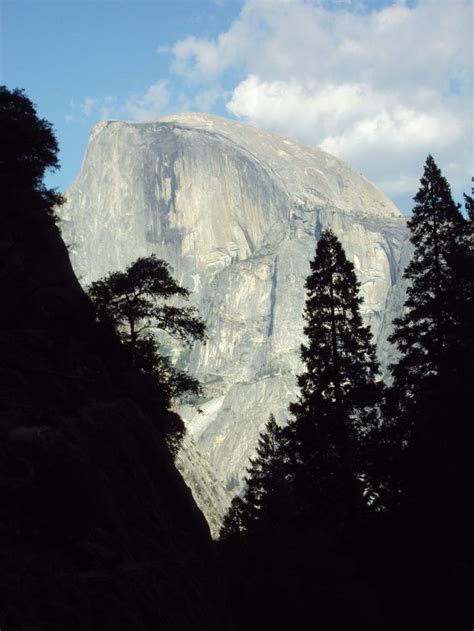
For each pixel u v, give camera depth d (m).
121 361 43.00
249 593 28.80
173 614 17.28
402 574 38.62
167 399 43.22
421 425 41.12
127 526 19.59
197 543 23.44
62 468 17.94
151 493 22.23
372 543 42.44
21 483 17.25
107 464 21.41
